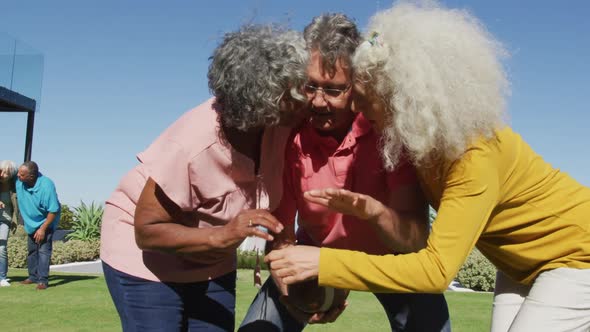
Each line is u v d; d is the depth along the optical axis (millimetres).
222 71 2658
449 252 2449
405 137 2438
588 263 2732
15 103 18312
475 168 2457
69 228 27422
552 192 2746
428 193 2834
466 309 8555
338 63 2836
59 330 6430
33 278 10547
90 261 18109
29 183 9898
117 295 3260
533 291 2797
